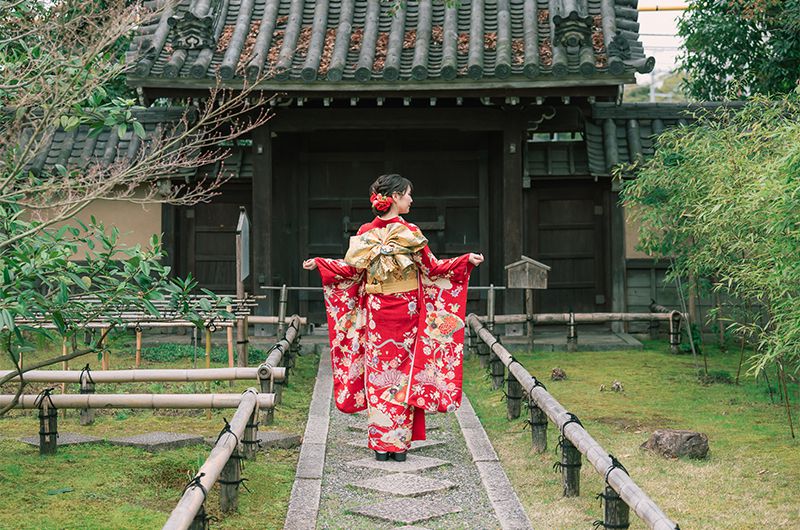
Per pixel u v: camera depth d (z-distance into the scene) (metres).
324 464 6.23
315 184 12.30
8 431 7.00
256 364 9.93
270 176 11.18
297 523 4.95
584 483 5.67
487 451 6.48
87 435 6.81
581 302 12.47
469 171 12.22
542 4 11.59
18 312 4.64
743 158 7.50
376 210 6.26
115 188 12.10
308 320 12.27
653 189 9.87
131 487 5.52
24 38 5.41
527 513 5.12
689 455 6.13
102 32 5.10
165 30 10.91
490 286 11.00
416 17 11.45
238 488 5.39
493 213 12.14
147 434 6.76
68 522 4.82
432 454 6.59
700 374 9.21
